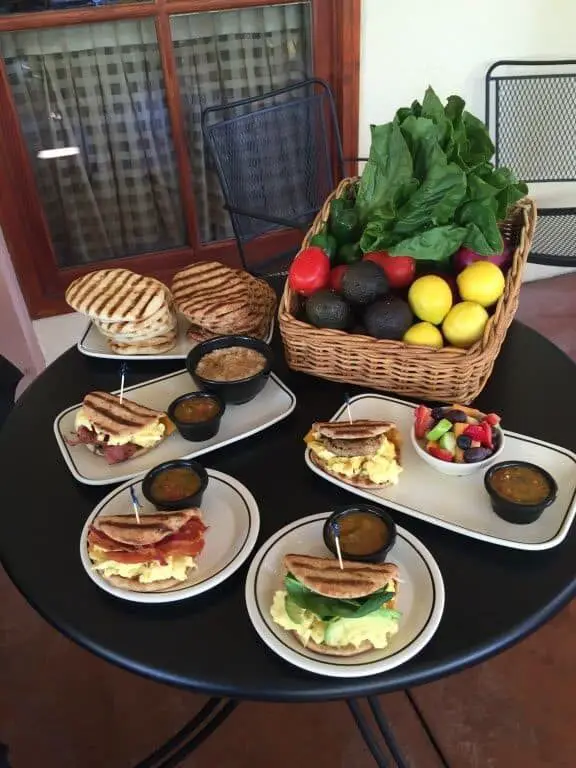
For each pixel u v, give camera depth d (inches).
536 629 32.2
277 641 31.3
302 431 43.9
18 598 67.8
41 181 85.9
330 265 49.1
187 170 89.4
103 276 53.3
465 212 45.3
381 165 46.6
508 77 91.8
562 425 43.0
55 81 81.0
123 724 57.1
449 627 32.1
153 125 87.0
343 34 83.7
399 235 46.5
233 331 50.3
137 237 93.7
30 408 47.5
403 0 83.9
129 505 38.3
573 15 91.4
